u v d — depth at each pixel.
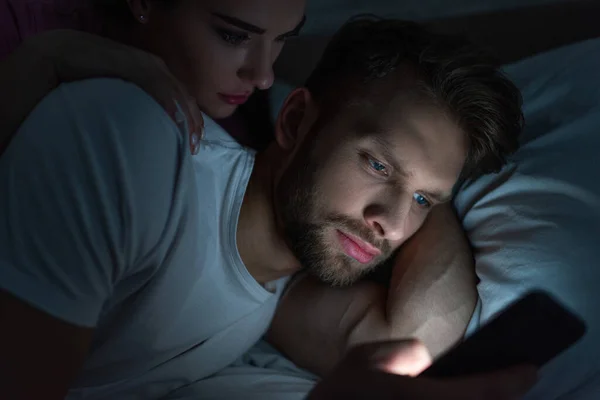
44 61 0.63
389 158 0.81
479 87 0.80
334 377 0.61
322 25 1.37
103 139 0.57
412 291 0.92
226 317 0.85
